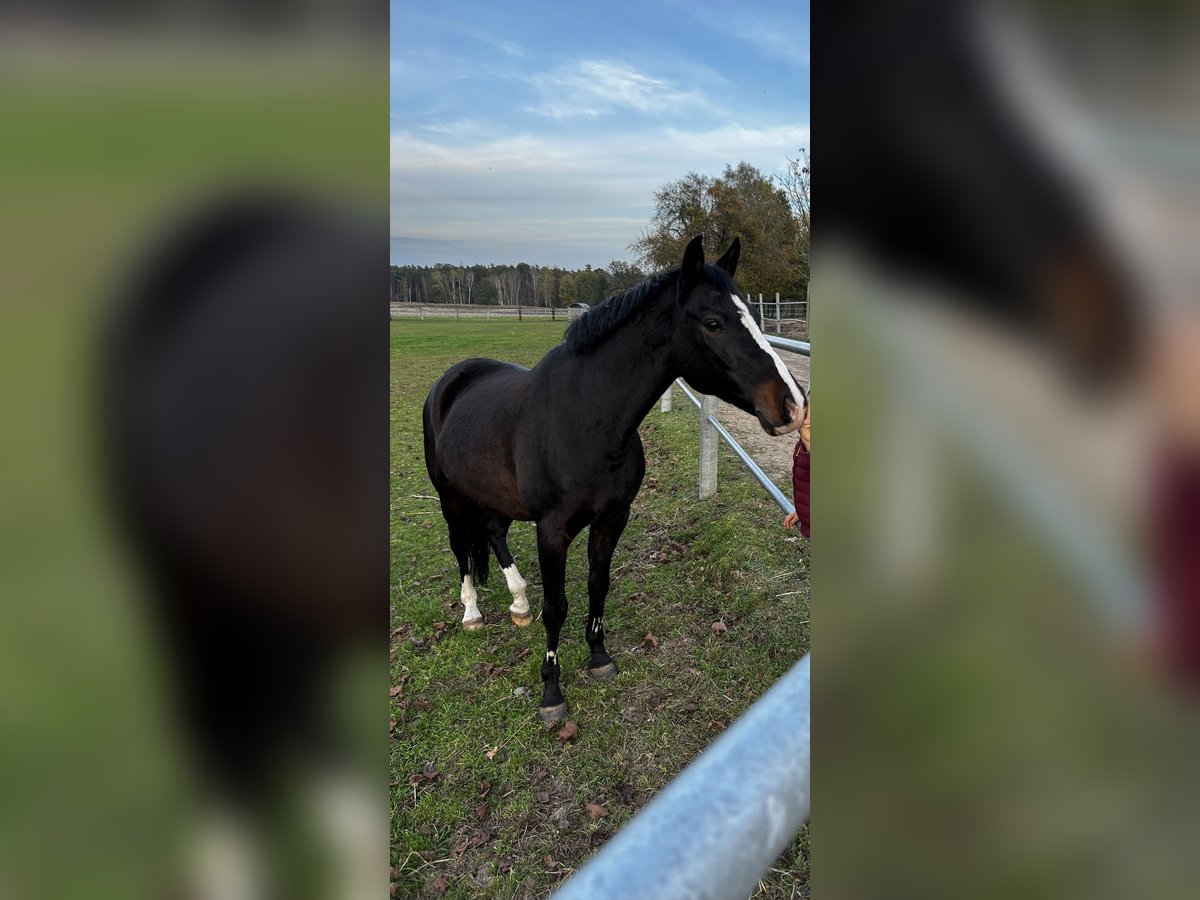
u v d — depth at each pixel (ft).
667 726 8.07
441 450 9.95
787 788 1.35
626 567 12.42
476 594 11.39
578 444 7.84
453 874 6.38
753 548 11.94
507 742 8.07
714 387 7.50
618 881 1.24
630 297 7.63
